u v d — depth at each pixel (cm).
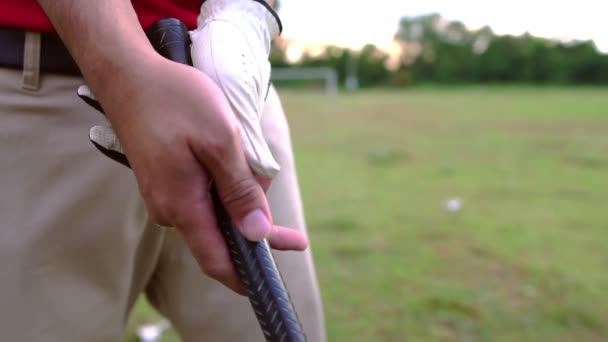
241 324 86
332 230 301
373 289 229
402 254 267
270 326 51
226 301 85
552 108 1077
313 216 326
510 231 305
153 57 50
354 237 289
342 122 836
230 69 57
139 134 48
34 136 72
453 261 260
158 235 84
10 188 72
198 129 48
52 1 54
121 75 49
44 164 72
